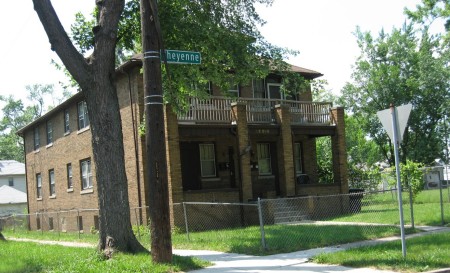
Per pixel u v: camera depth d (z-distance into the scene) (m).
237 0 16.83
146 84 10.24
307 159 26.69
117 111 12.23
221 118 21.88
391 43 40.38
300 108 25.38
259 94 25.16
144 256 11.13
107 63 12.15
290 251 12.47
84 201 26.61
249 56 16.81
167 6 15.67
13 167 60.75
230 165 23.86
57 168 30.28
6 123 77.31
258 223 20.91
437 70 38.06
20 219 32.47
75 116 27.44
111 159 11.96
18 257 13.93
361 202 25.03
